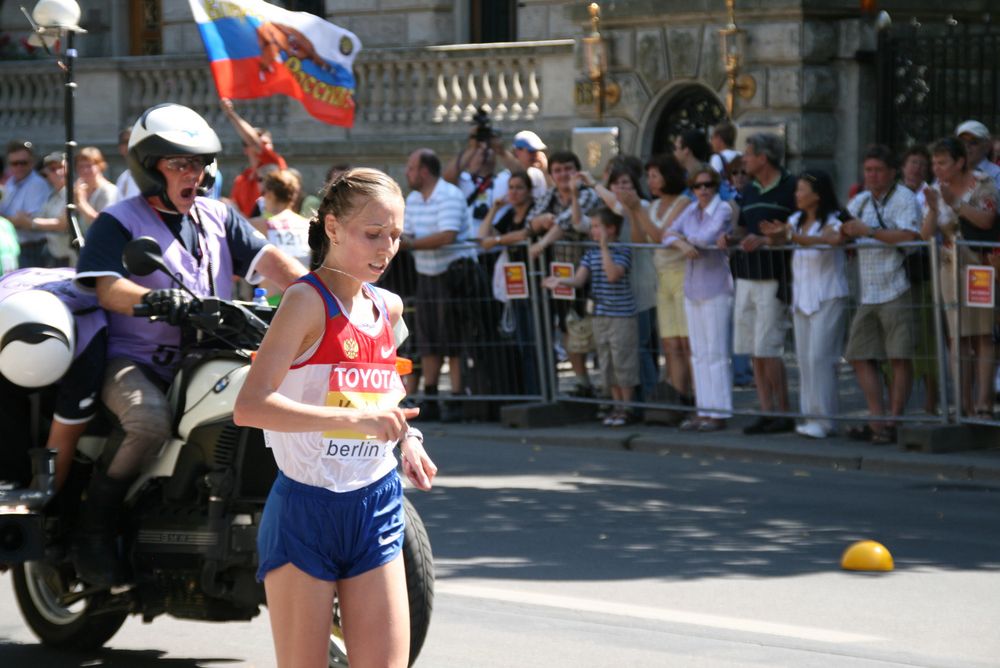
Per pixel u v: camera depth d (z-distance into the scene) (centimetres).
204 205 1420
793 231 2594
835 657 1394
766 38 3925
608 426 2820
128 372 1351
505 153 3148
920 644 1441
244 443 1299
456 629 1501
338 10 5134
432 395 2978
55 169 3394
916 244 2459
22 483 1412
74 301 1359
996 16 4091
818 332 2567
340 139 4919
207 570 1310
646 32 4162
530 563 1792
